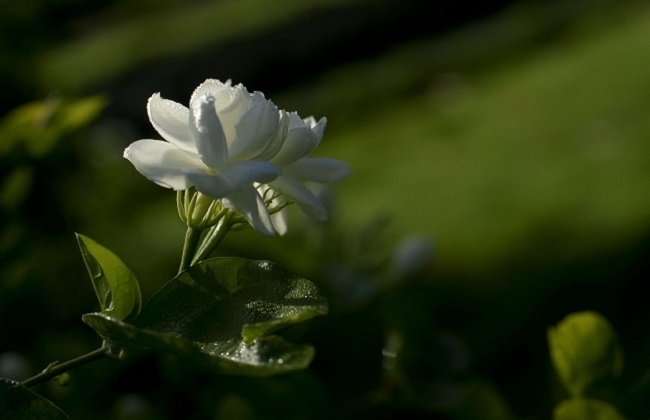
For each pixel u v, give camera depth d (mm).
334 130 3096
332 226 685
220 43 3771
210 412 628
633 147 2236
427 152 2578
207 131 474
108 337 464
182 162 481
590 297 1505
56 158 914
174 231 1771
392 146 2717
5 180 668
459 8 3969
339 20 3922
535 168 2270
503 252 1745
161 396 640
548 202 2014
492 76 3264
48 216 902
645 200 1892
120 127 2020
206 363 455
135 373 661
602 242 1696
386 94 3270
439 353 610
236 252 694
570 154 2305
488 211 2035
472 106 2926
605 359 561
